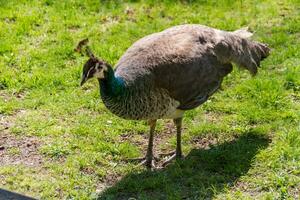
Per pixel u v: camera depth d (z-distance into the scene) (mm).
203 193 7590
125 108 7680
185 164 8211
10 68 10664
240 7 12867
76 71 10508
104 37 11711
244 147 8477
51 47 11328
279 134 8688
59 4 12906
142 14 12555
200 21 12250
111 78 7496
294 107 9414
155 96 7793
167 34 8320
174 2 13055
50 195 7680
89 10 12703
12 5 12789
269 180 7766
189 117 9359
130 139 8945
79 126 9102
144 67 7742
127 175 8102
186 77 7988
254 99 9703
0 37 11602
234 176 7934
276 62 10719
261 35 11727
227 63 8578
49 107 9617
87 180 7969
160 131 9117
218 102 9695
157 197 7621
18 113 9500
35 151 8586
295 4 12930
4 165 8297
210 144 8727
